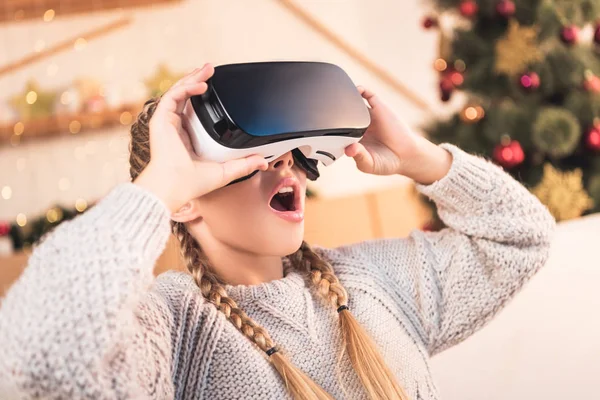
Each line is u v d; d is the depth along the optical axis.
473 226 0.89
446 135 2.22
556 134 2.02
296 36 3.23
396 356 0.83
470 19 2.19
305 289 0.83
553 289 1.30
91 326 0.58
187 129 0.70
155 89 3.05
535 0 2.12
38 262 0.61
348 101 0.72
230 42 3.23
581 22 2.14
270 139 0.67
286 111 0.67
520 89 2.10
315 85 0.71
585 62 2.11
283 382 0.75
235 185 0.75
